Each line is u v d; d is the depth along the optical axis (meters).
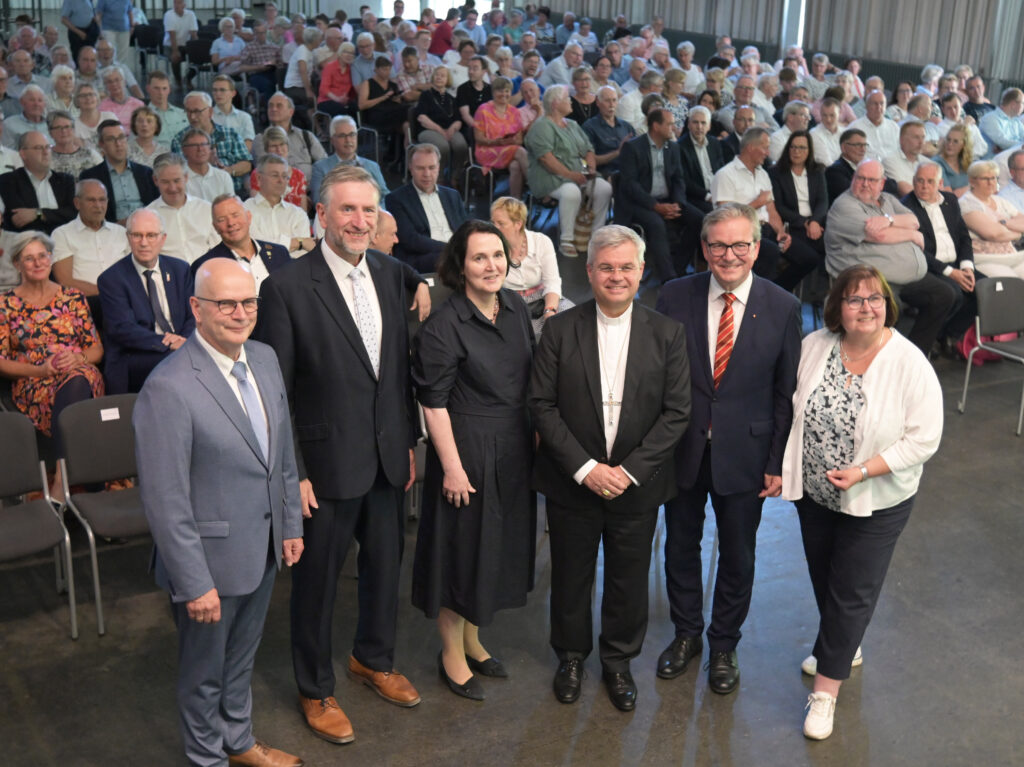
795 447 3.02
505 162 8.64
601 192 7.67
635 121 9.68
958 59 12.41
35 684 3.23
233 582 2.56
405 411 2.97
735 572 3.22
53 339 4.37
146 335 4.39
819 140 8.27
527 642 3.53
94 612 3.62
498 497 2.97
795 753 3.01
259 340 2.80
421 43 11.48
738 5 15.33
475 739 3.02
